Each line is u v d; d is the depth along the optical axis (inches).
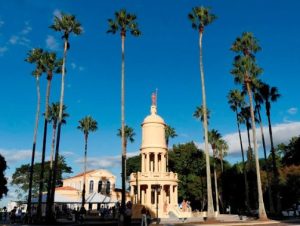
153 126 2463.1
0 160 2096.5
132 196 2335.1
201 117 3075.8
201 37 1844.2
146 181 2274.9
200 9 1876.2
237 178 3161.9
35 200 2218.3
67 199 2343.8
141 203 2340.1
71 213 2247.8
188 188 3275.1
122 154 1519.4
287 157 3120.1
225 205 3383.4
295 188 2576.3
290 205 2797.7
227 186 3208.7
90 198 2354.8
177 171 3390.7
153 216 2126.0
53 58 2023.9
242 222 1492.4
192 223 1487.5
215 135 3157.0
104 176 3735.2
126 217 1218.6
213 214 1539.1
